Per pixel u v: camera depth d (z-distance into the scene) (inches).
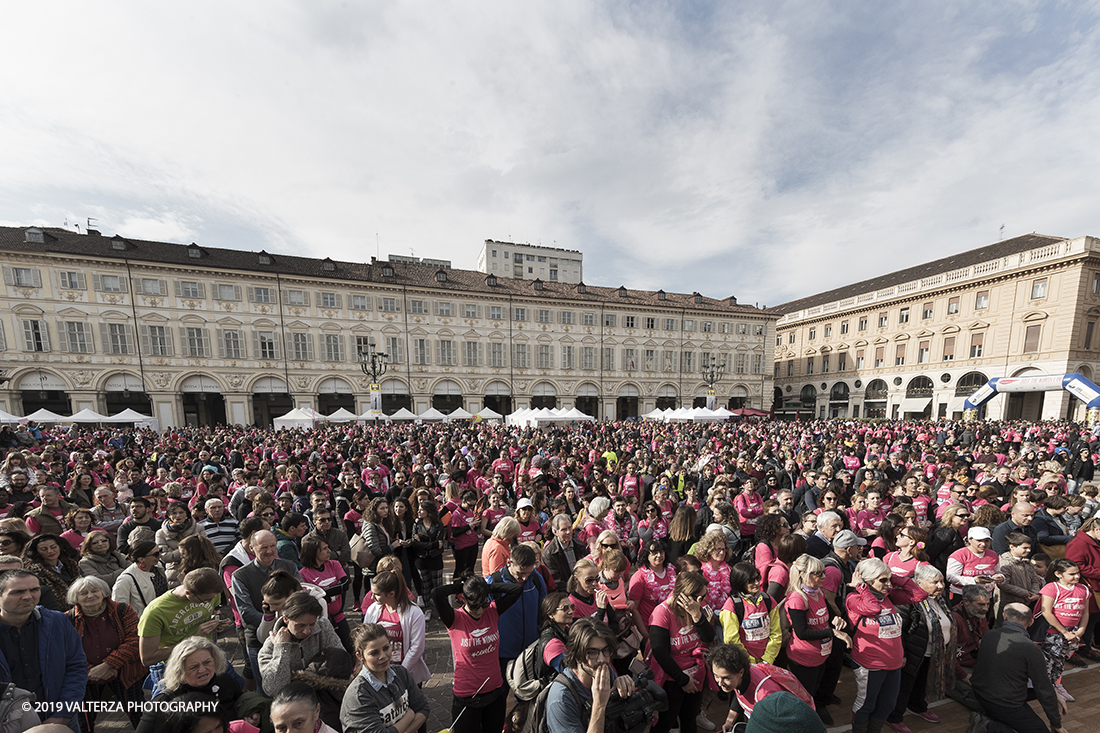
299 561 200.7
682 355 1932.8
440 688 200.4
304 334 1475.1
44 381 1229.1
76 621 144.4
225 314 1390.3
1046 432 775.1
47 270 1227.9
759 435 837.8
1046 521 238.5
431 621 260.7
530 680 125.0
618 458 546.6
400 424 1302.9
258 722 112.4
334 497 378.0
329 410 1643.7
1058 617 182.7
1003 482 346.0
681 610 152.5
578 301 1780.3
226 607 226.8
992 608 202.8
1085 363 1284.4
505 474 458.0
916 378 1669.5
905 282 1786.4
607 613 161.2
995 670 155.9
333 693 123.3
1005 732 154.3
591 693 107.0
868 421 1508.4
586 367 1811.0
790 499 279.1
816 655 155.9
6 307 1196.5
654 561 176.9
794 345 2207.2
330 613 177.8
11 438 721.6
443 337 1630.2
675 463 445.7
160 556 204.5
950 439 775.7
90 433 935.7
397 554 270.5
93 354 1269.7
